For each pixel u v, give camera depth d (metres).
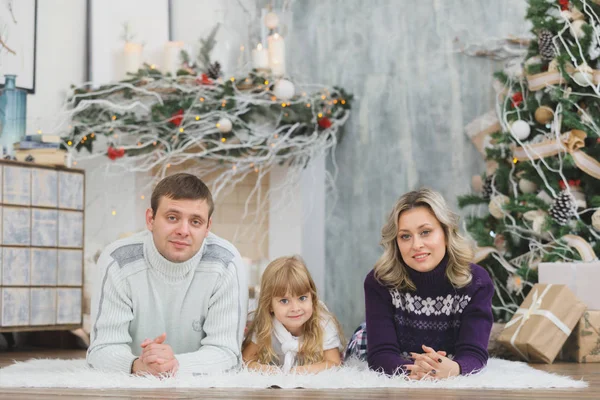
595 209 3.97
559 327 3.39
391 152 5.24
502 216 4.25
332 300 5.30
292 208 5.14
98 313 2.49
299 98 4.91
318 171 5.27
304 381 2.18
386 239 2.63
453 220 2.58
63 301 4.35
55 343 4.52
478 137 4.98
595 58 4.07
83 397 1.83
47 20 5.04
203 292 2.51
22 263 4.13
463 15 5.12
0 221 4.03
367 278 2.71
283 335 2.71
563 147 4.02
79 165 5.14
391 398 1.87
